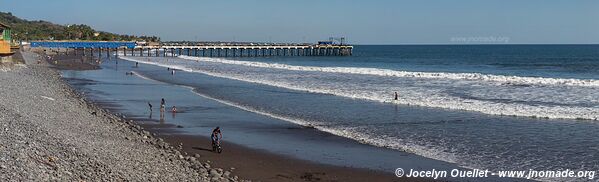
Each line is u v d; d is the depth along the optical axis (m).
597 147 22.34
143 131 25.48
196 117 31.20
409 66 95.31
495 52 184.50
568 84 46.00
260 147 22.91
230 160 20.39
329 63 109.06
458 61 116.75
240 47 142.62
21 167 13.30
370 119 30.06
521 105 34.22
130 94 43.09
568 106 33.38
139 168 16.50
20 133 17.94
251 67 81.75
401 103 36.12
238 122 29.50
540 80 49.47
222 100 39.44
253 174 18.44
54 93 37.69
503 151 21.95
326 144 23.66
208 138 24.66
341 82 52.84
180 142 23.55
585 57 130.25
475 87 45.47
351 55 158.38
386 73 62.72
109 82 54.16
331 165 19.88
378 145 23.36
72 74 64.44
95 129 23.52
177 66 84.38
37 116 23.52
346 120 29.88
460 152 21.91
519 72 74.31
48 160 14.71
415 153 21.81
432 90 43.81
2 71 49.53
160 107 34.97
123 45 125.69
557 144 23.05
